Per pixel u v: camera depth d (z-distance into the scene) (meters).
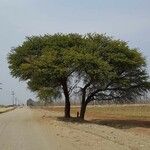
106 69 47.06
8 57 55.56
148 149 20.83
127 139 26.42
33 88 54.34
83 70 48.81
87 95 53.38
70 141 24.94
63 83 52.66
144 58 51.09
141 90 52.66
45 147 21.84
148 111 96.62
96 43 50.50
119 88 51.84
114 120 57.06
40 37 54.81
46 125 42.25
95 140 25.44
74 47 50.41
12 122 49.56
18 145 23.09
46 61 48.47
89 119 60.38
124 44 50.47
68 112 56.16
